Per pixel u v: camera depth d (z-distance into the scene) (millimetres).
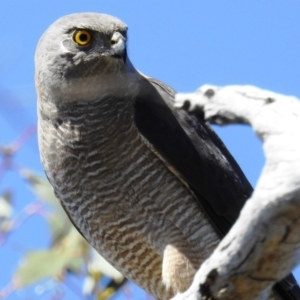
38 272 11023
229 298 6453
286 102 6039
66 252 11359
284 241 5984
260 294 6445
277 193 5785
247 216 6000
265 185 5855
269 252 6090
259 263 6184
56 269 11070
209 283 6445
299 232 5910
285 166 5785
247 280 6328
